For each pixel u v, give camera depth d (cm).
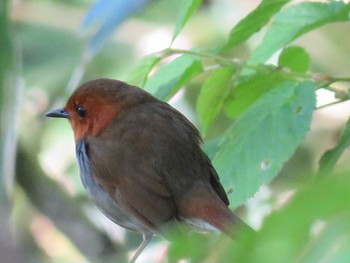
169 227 761
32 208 1114
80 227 1073
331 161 518
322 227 210
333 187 207
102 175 816
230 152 560
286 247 207
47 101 1297
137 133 805
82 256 1054
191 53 625
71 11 1366
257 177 544
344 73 1238
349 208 204
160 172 780
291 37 625
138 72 641
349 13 614
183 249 243
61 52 1331
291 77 618
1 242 984
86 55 746
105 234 1063
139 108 830
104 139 824
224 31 1334
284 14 630
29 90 1299
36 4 1359
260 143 548
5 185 805
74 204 1097
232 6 1350
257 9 607
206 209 737
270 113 555
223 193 772
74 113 862
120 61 1313
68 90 1049
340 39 1253
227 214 719
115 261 812
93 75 1302
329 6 619
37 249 1080
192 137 808
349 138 522
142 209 779
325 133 1211
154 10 1357
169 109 838
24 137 1172
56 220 1086
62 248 1084
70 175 1237
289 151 537
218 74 642
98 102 838
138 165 790
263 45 633
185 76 637
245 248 211
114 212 833
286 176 1048
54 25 1351
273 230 209
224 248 235
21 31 1333
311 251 206
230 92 652
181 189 768
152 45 1331
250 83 633
